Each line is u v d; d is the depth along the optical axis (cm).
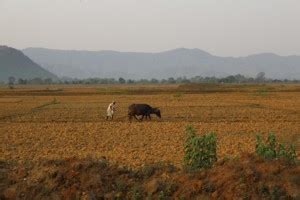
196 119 6300
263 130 5022
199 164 2392
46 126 5562
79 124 5766
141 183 2322
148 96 12269
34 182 2412
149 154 3588
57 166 2508
